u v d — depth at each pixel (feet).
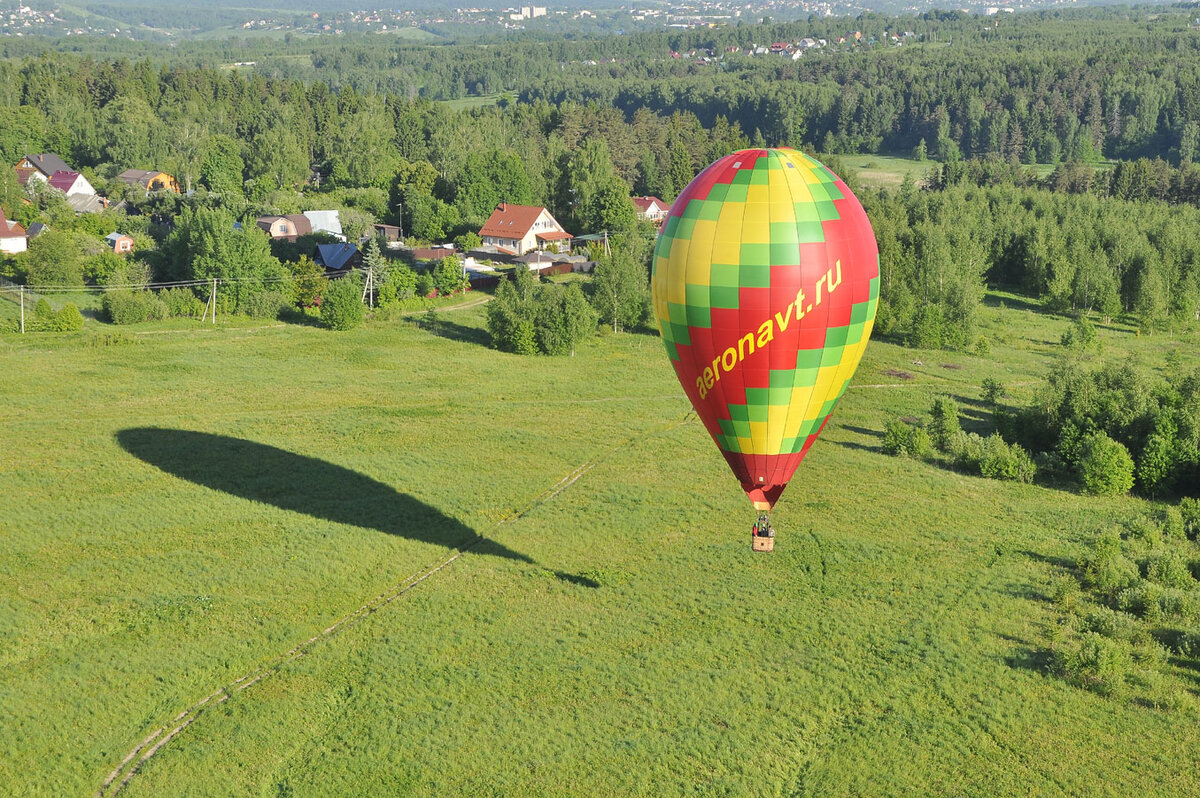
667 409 240.12
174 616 139.33
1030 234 409.08
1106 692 126.00
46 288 342.23
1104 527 174.81
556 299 294.66
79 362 265.54
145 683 124.98
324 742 115.75
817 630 139.95
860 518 177.88
